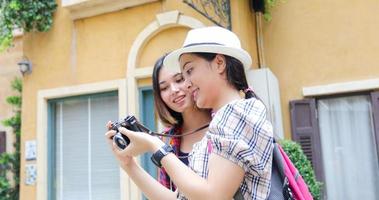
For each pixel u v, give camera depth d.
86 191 5.10
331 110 4.70
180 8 4.74
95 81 5.10
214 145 1.38
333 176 4.61
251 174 1.41
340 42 4.69
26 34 5.59
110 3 5.06
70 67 5.26
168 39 4.81
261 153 1.39
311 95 4.70
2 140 6.38
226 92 1.55
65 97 5.29
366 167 4.52
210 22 4.54
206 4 4.15
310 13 4.85
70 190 5.18
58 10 5.44
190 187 1.35
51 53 5.40
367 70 4.54
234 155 1.34
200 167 1.51
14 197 6.00
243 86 1.58
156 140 1.54
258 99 1.52
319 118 4.71
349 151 4.59
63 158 5.27
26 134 5.40
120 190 4.80
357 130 4.59
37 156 5.23
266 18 4.88
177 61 1.95
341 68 4.64
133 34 4.96
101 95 5.12
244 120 1.40
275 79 4.69
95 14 5.19
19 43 6.54
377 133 4.39
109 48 5.08
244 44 4.48
